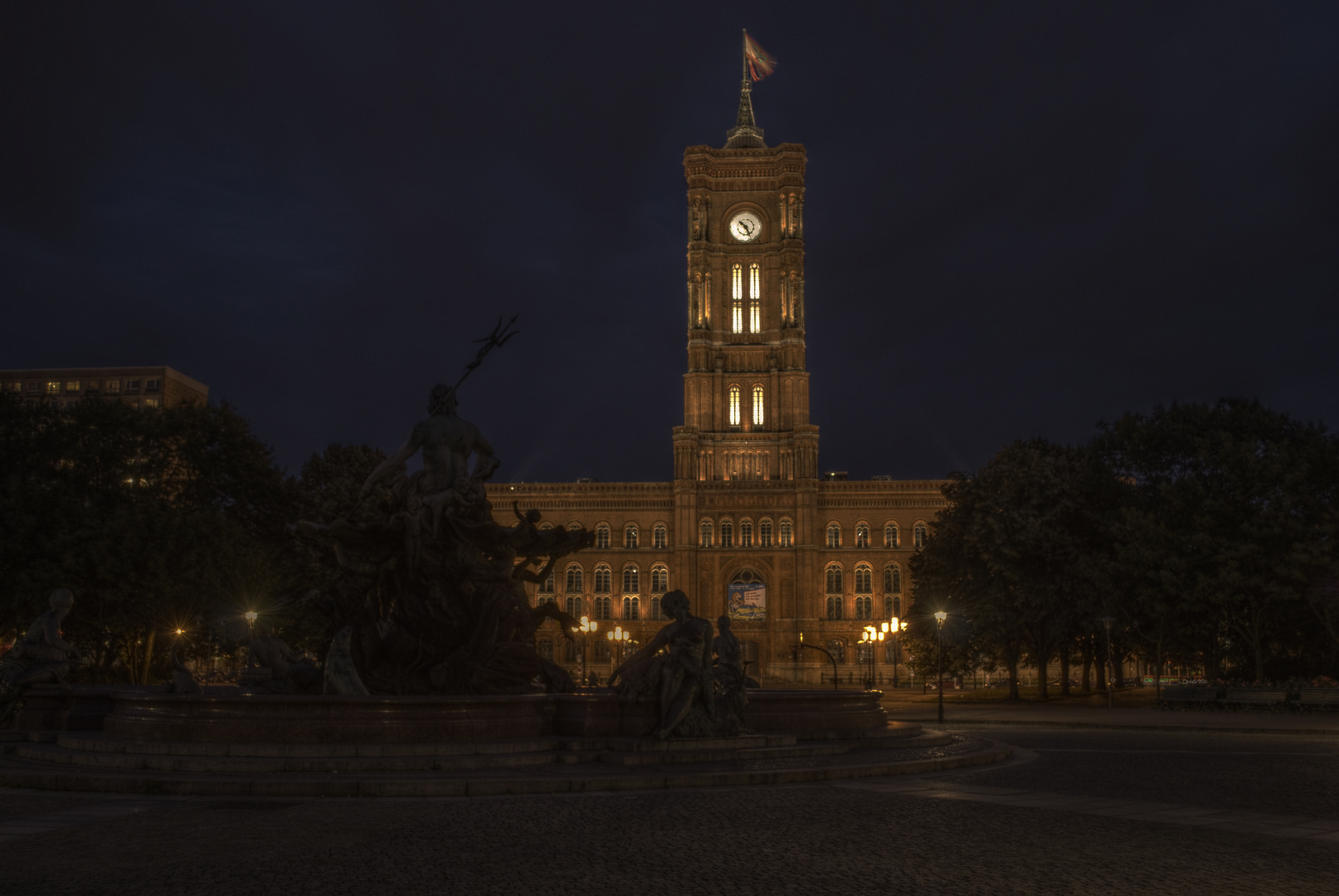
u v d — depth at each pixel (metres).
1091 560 56.12
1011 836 12.26
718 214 131.88
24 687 22.09
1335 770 20.38
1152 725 34.81
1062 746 26.64
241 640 49.22
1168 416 56.69
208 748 17.12
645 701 19.31
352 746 17.11
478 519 23.70
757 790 16.20
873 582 116.25
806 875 10.06
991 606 61.53
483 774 16.23
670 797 15.24
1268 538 48.31
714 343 128.50
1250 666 54.50
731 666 20.77
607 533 118.75
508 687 23.12
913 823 13.16
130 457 54.56
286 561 56.59
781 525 117.69
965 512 68.19
